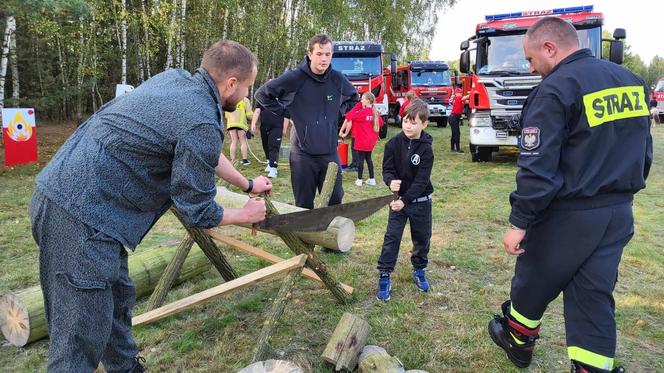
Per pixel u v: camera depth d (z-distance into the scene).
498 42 9.91
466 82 13.56
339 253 4.71
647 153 2.33
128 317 2.46
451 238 5.27
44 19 13.71
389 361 2.53
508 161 10.89
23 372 2.80
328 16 21.66
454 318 3.42
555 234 2.24
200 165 1.96
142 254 3.86
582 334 2.24
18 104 13.80
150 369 2.84
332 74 4.32
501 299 3.75
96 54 16.50
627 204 2.21
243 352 3.01
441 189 7.86
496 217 6.10
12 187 7.64
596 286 2.18
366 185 8.34
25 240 5.08
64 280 1.98
